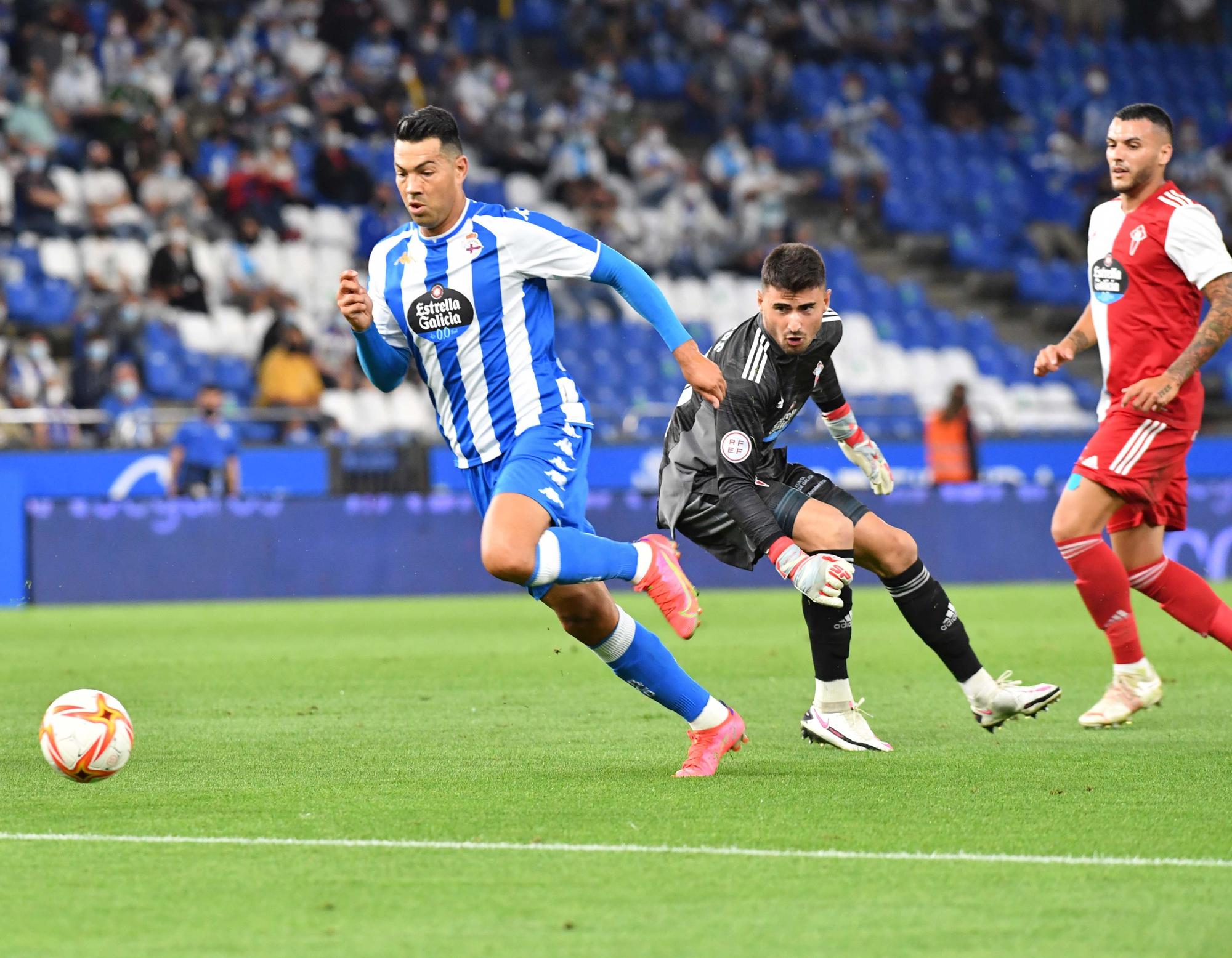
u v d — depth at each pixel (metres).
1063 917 11.76
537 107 89.12
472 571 59.94
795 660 34.12
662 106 91.81
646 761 19.64
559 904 12.29
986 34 98.06
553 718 24.47
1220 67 102.75
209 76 78.38
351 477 60.75
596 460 62.03
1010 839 14.49
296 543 58.38
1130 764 19.03
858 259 87.81
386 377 19.12
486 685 29.94
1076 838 14.51
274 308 72.31
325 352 70.50
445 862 13.76
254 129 78.44
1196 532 61.22
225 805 16.62
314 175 78.62
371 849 14.30
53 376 63.88
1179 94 100.62
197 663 34.78
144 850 14.38
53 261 70.12
